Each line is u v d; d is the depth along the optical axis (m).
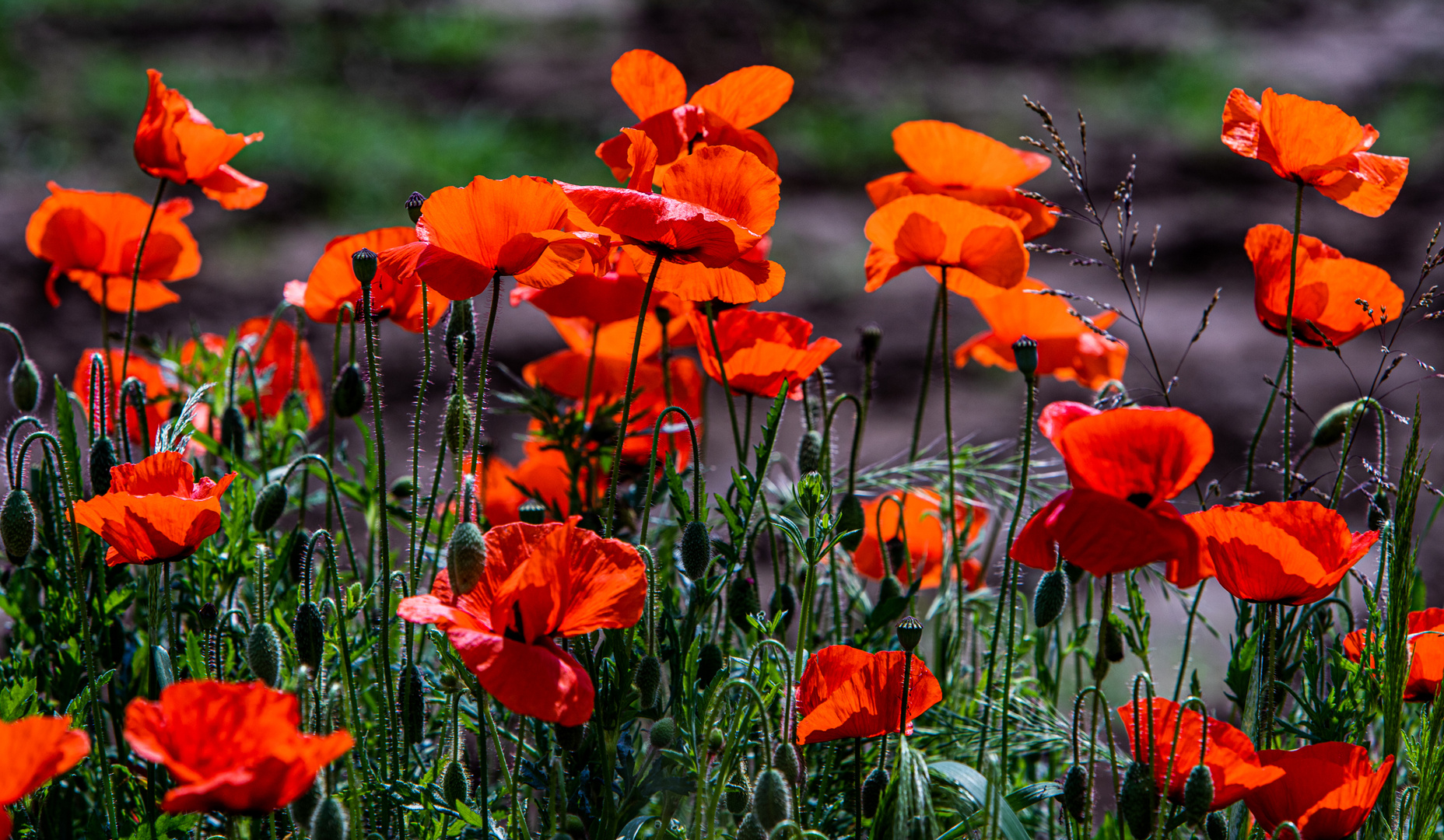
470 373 5.01
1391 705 2.51
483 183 2.50
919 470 2.77
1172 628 3.79
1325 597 2.56
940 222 2.66
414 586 2.54
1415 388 6.93
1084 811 2.51
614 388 2.81
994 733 2.64
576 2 13.35
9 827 2.40
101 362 2.58
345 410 2.69
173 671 2.57
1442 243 8.61
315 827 2.43
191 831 2.55
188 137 2.68
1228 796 2.48
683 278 2.58
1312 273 2.63
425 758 2.63
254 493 2.66
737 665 2.61
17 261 7.84
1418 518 5.51
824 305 8.16
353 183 9.72
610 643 2.54
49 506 2.64
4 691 2.53
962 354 2.95
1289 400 2.61
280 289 8.13
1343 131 2.60
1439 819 2.57
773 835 2.46
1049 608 2.51
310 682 2.51
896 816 2.47
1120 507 2.44
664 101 2.67
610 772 2.53
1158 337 7.64
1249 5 13.75
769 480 2.88
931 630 2.90
